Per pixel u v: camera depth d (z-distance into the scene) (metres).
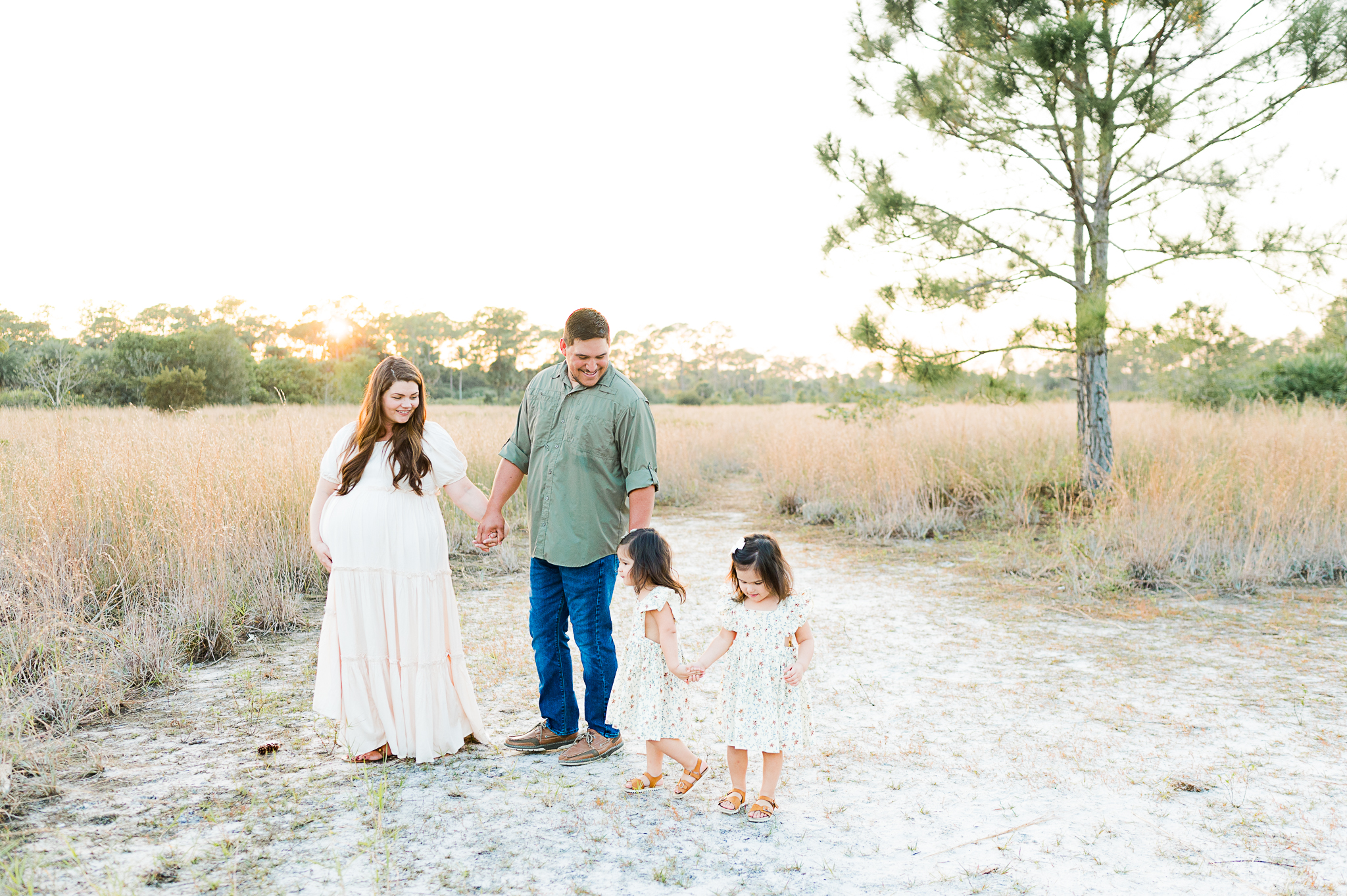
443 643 3.24
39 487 5.79
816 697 4.05
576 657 4.88
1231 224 7.74
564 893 2.23
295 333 86.12
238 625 5.02
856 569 7.36
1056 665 4.55
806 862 2.43
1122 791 2.95
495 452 11.38
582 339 3.10
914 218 8.71
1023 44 7.66
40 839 2.45
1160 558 6.66
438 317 91.06
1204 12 7.62
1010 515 9.24
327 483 3.25
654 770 2.98
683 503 11.87
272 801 2.78
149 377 32.69
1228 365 8.48
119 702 3.73
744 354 104.19
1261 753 3.29
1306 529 6.92
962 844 2.55
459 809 2.75
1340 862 2.42
